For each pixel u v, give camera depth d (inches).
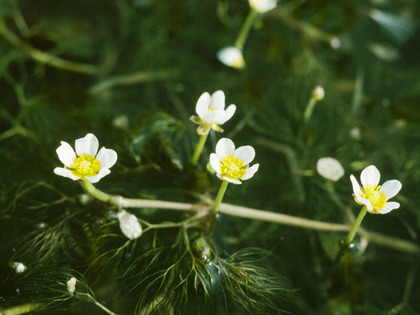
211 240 11.0
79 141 10.3
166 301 10.4
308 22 14.2
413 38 14.4
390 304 11.3
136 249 10.8
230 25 14.1
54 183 11.3
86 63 13.6
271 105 13.3
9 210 11.0
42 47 13.6
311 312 11.0
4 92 12.9
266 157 12.6
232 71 13.8
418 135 13.1
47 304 10.3
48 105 12.7
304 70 13.8
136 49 13.9
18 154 11.8
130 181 11.4
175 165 11.6
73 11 14.0
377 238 11.7
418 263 11.7
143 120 12.0
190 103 13.2
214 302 10.5
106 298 10.4
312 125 13.1
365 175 10.6
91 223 10.9
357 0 14.4
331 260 11.4
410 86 13.7
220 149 10.5
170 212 11.2
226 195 11.7
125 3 14.2
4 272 10.5
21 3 13.8
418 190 12.4
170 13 14.2
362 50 14.2
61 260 10.6
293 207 12.0
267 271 11.0
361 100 13.5
